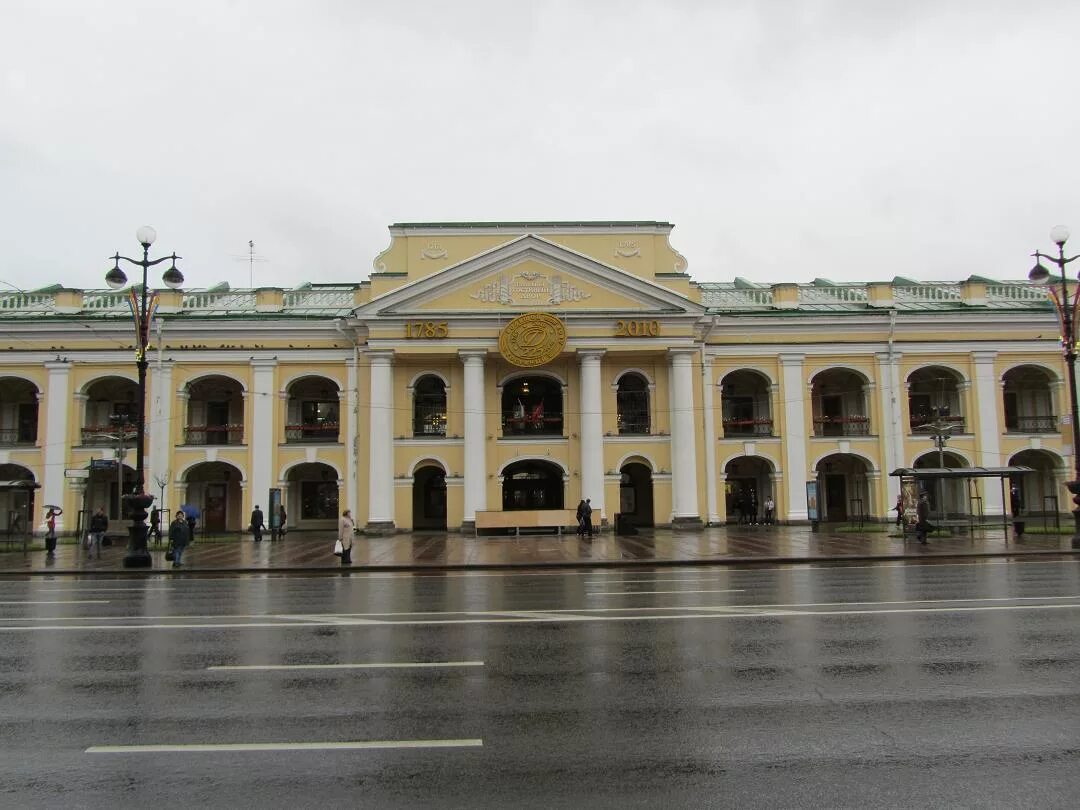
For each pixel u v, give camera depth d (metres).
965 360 42.44
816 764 6.15
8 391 43.53
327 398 44.28
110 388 43.44
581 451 40.22
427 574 22.11
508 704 7.79
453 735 6.88
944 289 44.94
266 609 14.54
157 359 40.94
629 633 11.43
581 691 8.25
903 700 7.84
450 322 39.81
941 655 9.80
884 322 42.19
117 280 25.58
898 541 30.45
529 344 39.16
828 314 42.19
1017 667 9.16
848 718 7.28
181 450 40.81
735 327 42.12
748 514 43.56
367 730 7.04
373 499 39.38
